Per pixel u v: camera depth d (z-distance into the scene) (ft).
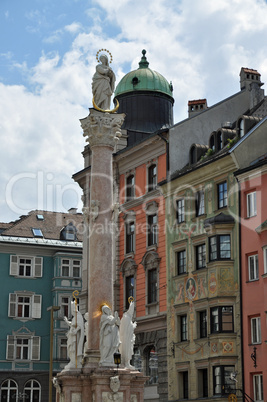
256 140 146.92
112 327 99.86
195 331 147.84
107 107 110.22
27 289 223.30
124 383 97.55
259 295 134.72
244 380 134.92
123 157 179.42
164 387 155.43
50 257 229.66
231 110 177.17
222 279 142.61
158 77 204.23
